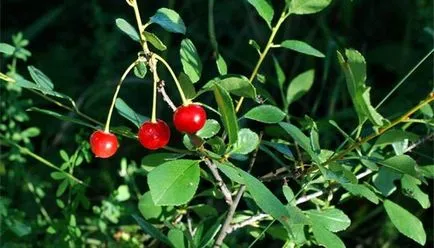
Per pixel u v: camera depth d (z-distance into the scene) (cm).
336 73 61
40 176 59
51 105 67
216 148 32
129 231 47
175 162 30
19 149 47
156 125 31
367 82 62
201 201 53
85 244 47
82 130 46
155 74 31
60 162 60
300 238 36
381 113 54
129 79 65
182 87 31
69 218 45
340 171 33
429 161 47
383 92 62
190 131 30
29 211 54
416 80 58
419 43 64
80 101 65
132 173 48
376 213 52
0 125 49
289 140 43
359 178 38
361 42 67
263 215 37
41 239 50
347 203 54
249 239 51
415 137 34
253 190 29
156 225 40
